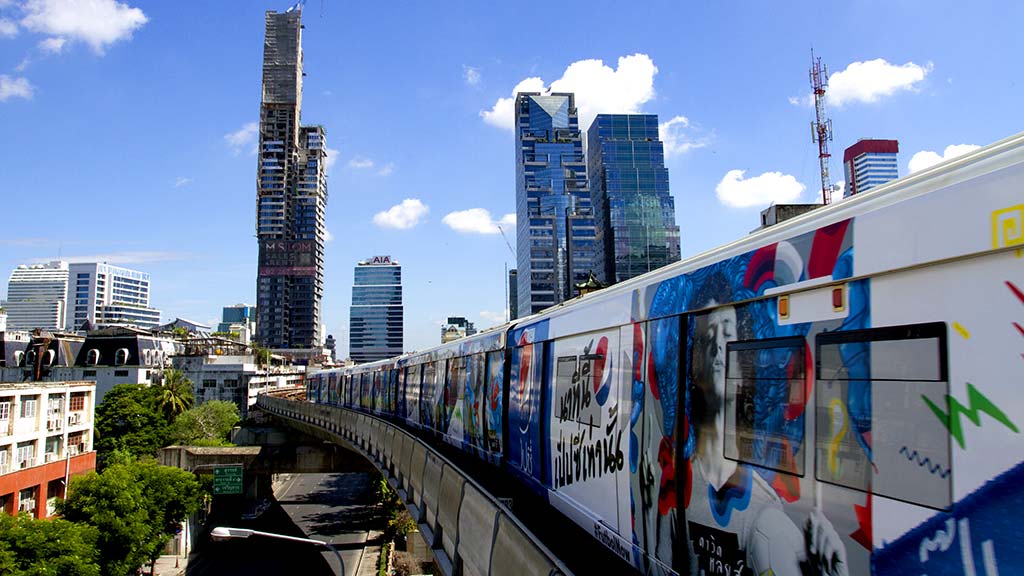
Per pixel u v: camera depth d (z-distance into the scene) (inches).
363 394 1582.2
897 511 150.9
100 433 2474.2
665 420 264.8
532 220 7421.3
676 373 258.5
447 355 816.9
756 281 209.8
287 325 7765.8
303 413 1732.3
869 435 160.7
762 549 198.5
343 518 2522.1
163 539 1541.6
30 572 1007.0
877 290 163.2
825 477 173.9
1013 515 125.2
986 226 136.1
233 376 3786.9
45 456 1727.4
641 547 281.6
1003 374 130.5
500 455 554.3
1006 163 134.2
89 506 1352.1
